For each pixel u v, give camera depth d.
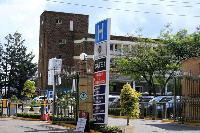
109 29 17.11
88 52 65.12
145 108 26.98
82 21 69.56
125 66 46.47
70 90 20.09
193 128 18.39
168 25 45.50
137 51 45.78
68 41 68.12
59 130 17.52
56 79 21.27
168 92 61.88
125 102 14.73
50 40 67.00
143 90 65.38
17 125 20.28
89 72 18.38
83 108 18.19
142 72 46.09
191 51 44.31
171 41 45.06
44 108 24.67
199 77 19.62
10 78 73.81
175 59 44.75
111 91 64.62
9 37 75.81
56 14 67.75
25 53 77.12
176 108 22.38
